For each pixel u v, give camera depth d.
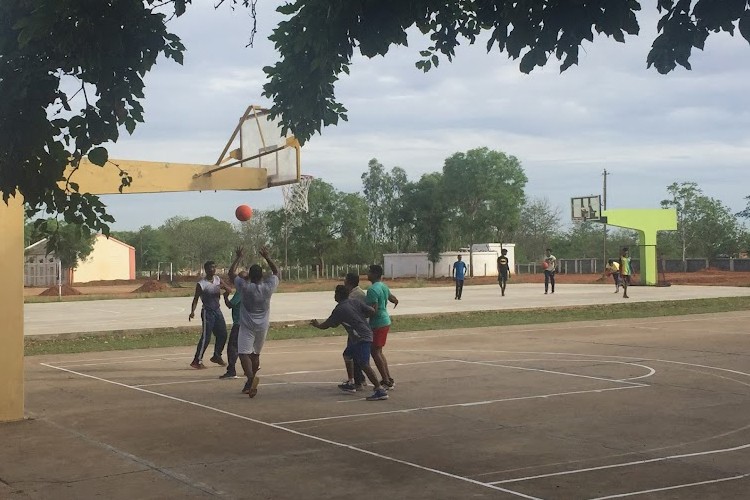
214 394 11.15
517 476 6.59
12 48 5.09
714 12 4.23
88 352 17.09
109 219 5.87
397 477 6.61
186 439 8.20
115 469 7.01
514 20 4.64
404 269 73.88
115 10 5.01
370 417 9.26
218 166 14.34
